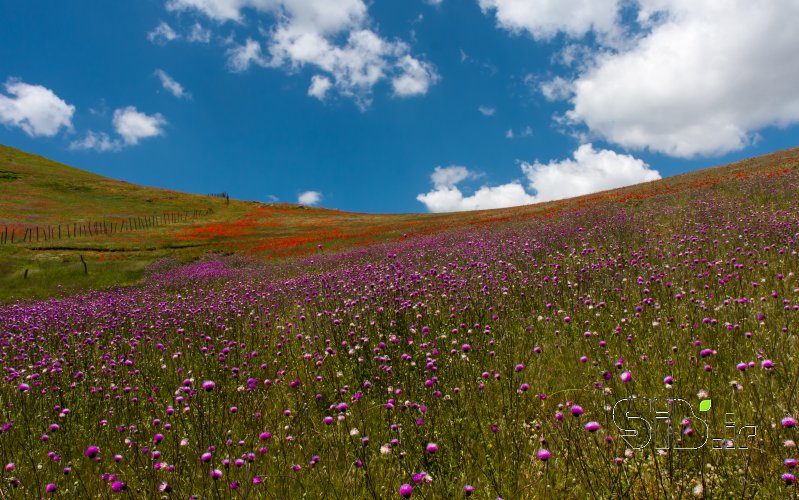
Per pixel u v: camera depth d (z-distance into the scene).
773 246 9.12
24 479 4.18
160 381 7.02
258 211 100.81
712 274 8.06
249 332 9.26
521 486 3.27
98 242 51.78
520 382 4.77
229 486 3.64
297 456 4.13
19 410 5.91
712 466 3.07
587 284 8.91
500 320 7.13
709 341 5.17
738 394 3.92
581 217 23.02
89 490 3.99
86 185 99.75
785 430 3.29
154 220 78.25
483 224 37.94
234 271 33.16
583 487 3.15
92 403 6.14
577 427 3.68
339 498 3.45
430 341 6.66
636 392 4.33
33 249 45.75
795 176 22.83
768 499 2.78
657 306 6.58
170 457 4.41
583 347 5.71
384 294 9.03
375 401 5.03
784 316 5.43
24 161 115.31
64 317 14.40
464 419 4.32
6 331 12.17
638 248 12.40
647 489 3.02
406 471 3.58
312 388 5.50
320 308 9.80
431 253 19.05
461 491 3.32
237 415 5.15
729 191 23.53
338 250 38.72
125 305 16.23
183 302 14.86
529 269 11.27
